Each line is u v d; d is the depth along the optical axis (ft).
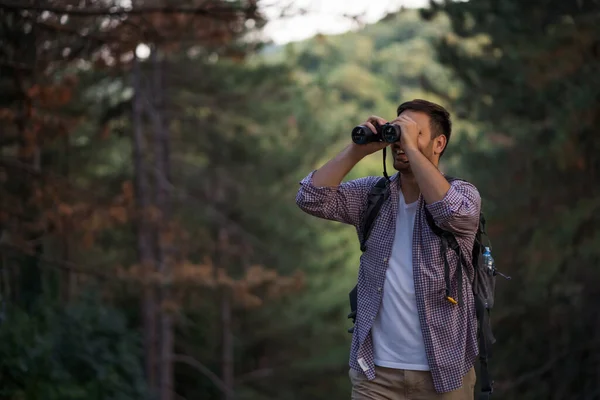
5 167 37.91
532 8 44.32
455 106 54.80
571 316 47.96
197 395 84.53
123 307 71.82
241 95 70.69
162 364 67.05
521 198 48.21
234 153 76.54
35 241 38.88
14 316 34.47
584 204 41.37
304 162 81.15
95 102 59.36
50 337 37.78
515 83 47.65
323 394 89.35
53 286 45.62
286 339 88.43
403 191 12.05
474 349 11.93
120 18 30.19
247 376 86.17
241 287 50.72
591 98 38.99
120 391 40.60
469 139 55.01
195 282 48.80
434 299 11.66
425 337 11.70
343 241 85.81
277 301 82.33
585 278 46.52
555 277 46.29
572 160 40.91
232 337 86.43
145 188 62.80
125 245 65.82
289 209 82.28
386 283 11.97
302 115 78.69
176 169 78.33
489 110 50.83
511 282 50.01
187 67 67.62
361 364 12.12
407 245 11.89
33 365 32.53
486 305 11.89
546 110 46.85
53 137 35.40
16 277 39.93
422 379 11.84
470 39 53.52
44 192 37.58
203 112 71.77
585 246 41.06
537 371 48.65
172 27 32.35
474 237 11.82
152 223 49.03
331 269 86.02
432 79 61.36
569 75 41.11
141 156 62.95
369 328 12.05
